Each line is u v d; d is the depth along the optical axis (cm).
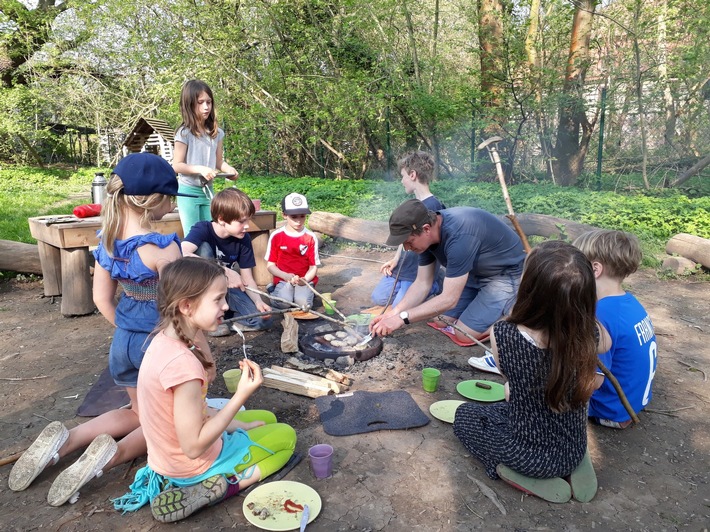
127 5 1437
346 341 380
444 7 1423
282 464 242
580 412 220
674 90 1138
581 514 217
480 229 350
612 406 277
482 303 385
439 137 1330
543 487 224
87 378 349
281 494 223
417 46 1399
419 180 417
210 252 412
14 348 402
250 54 1443
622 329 267
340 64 1423
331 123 1377
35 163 2139
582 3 1117
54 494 221
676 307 494
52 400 320
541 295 201
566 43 1234
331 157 1608
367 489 232
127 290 248
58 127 2145
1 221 888
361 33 1352
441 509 219
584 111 1164
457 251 322
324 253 738
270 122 1430
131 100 1648
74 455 261
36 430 285
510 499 226
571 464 223
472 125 1198
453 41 1385
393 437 273
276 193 1130
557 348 202
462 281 327
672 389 329
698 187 1126
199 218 461
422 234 316
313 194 1074
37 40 1856
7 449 268
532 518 214
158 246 244
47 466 246
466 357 375
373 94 1257
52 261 518
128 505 220
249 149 1467
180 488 213
